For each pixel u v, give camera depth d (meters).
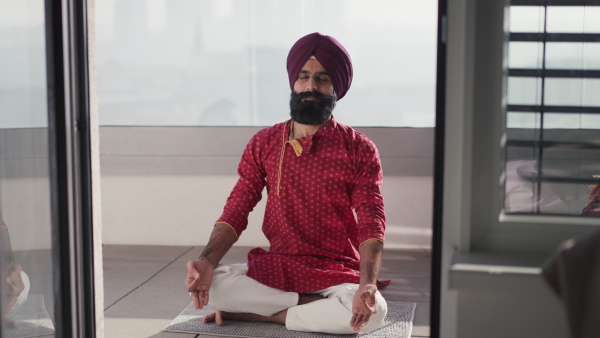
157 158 4.41
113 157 4.43
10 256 1.92
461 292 1.68
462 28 1.64
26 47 1.94
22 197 1.96
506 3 1.68
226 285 2.86
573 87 1.75
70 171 2.10
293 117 2.85
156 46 4.38
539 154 1.76
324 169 2.82
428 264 4.02
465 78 1.66
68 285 2.11
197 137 4.38
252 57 4.35
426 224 4.35
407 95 4.29
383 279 3.70
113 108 4.43
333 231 2.88
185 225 4.48
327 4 4.28
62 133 2.06
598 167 1.77
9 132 1.90
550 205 1.78
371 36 4.27
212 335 2.81
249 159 2.96
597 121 1.75
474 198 1.71
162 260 4.12
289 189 2.85
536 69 1.74
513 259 1.65
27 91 1.96
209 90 4.39
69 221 2.10
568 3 1.72
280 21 4.31
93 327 2.25
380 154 4.31
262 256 2.93
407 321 3.01
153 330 2.90
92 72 2.48
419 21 4.24
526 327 1.66
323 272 2.82
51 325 2.08
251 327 2.89
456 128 1.68
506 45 1.72
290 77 2.92
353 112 4.34
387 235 4.38
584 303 1.13
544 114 1.75
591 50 1.73
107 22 4.37
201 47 4.36
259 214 4.45
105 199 4.50
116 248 4.41
